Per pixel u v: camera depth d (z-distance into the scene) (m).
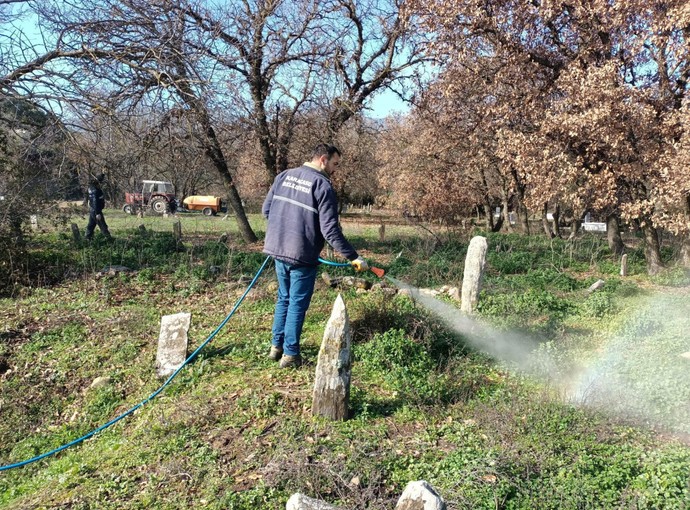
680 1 11.53
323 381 4.75
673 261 16.16
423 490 2.65
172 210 38.50
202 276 11.28
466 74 15.32
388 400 5.27
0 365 7.02
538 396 5.23
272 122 18.05
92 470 4.45
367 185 37.69
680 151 11.54
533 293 9.97
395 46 17.62
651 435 4.65
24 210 12.16
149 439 4.70
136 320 8.28
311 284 5.79
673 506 3.57
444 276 12.11
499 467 4.02
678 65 12.53
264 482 3.87
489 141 19.75
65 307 9.15
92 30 11.66
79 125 11.52
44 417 6.00
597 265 15.30
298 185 5.52
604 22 13.04
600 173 13.24
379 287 10.06
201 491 3.88
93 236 18.42
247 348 6.55
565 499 3.71
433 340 6.92
